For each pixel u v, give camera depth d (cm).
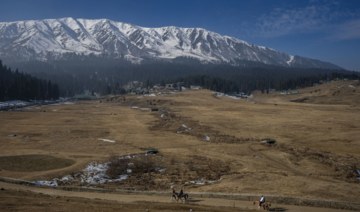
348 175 8500
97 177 8019
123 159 9200
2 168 8381
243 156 10144
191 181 7900
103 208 4947
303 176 8181
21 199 5262
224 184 7288
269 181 7331
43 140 12412
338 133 13800
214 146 11488
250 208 5644
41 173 7981
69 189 7081
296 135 13650
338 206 5809
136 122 17575
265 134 13875
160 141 12406
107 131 14600
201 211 5141
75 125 16262
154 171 8650
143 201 5878
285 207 5775
